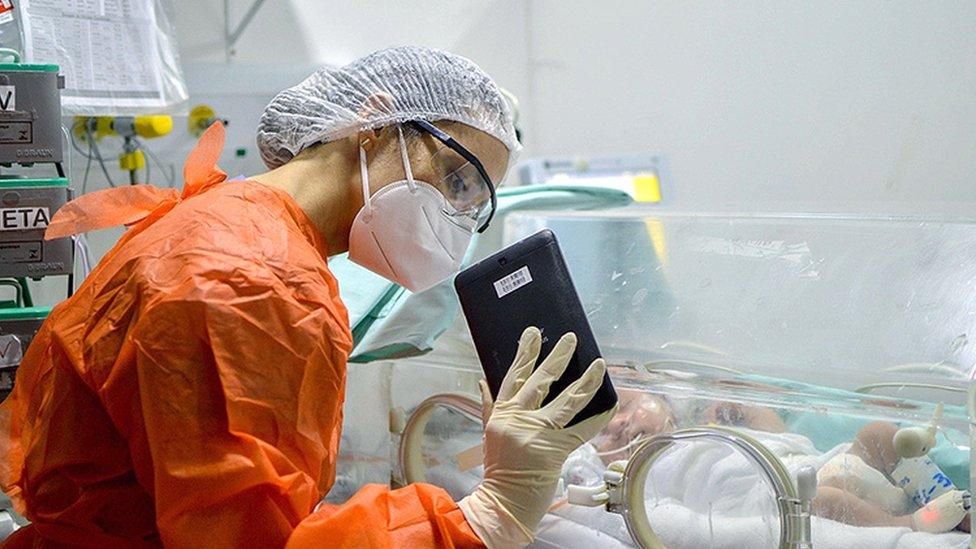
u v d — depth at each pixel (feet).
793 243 4.73
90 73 6.31
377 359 5.04
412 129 3.96
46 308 4.88
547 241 4.08
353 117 3.90
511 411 3.77
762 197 9.45
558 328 3.97
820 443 3.93
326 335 3.33
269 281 3.26
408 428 4.87
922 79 8.13
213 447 3.15
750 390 4.13
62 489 3.49
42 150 4.84
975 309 4.05
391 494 3.59
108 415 3.43
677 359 4.53
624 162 9.36
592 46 10.80
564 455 3.77
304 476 3.27
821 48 8.84
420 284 4.15
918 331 4.12
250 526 3.20
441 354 5.04
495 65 11.00
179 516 3.15
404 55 4.06
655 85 10.27
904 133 8.30
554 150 11.32
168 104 6.72
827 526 3.80
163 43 6.75
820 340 4.33
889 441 3.74
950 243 4.34
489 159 4.18
